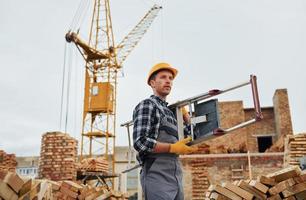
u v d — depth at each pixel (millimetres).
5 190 2855
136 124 2172
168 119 2316
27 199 2926
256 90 2369
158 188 2143
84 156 30250
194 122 2447
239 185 4066
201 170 15039
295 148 11086
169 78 2422
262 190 3973
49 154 14695
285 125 22141
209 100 2441
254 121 2352
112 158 29625
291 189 3928
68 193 7328
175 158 2283
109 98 30375
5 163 13609
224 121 23391
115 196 7523
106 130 29750
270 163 14914
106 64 32969
